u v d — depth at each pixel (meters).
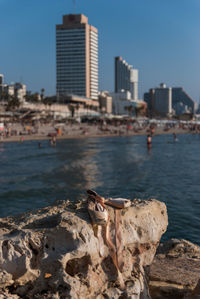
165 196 25.00
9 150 67.50
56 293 4.79
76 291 4.85
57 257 5.04
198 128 149.25
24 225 5.55
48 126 137.62
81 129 133.50
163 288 6.76
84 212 5.70
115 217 5.76
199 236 15.33
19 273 4.95
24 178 34.50
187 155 58.38
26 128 118.50
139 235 6.09
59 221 5.38
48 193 26.75
